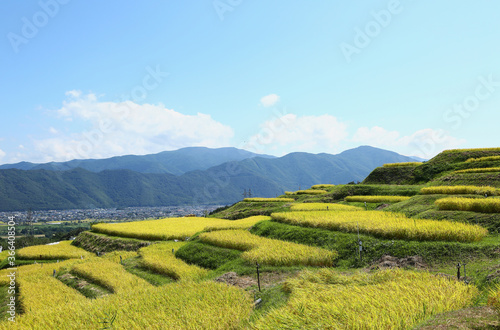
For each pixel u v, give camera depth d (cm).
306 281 1567
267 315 1137
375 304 1009
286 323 1006
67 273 3506
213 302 1589
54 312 1917
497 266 1373
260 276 2170
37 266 4484
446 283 1162
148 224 6638
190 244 3541
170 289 1938
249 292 1820
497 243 1823
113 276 2970
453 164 5994
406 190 5216
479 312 777
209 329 1281
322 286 1415
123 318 1558
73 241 6956
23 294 2759
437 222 2298
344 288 1289
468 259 1742
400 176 6556
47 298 2605
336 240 2516
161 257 3366
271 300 1562
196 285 1927
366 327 833
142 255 3722
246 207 7244
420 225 2258
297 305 1119
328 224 2853
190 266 2936
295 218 3381
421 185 5369
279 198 7725
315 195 6794
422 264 1827
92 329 1495
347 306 1016
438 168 6094
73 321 1684
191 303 1598
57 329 1608
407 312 901
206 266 2923
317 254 2288
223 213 7919
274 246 2672
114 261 3816
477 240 1970
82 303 2019
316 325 909
